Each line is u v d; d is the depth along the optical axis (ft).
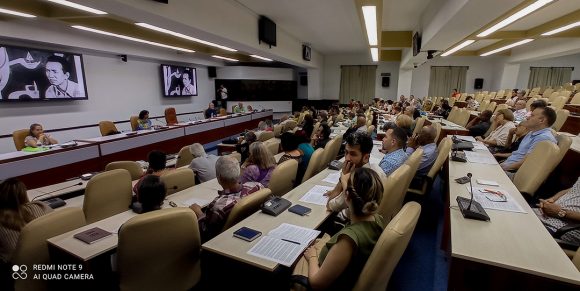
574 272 4.00
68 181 10.96
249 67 40.60
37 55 19.29
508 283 4.26
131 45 24.97
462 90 43.93
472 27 14.61
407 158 8.46
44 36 18.28
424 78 44.93
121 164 10.80
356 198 4.24
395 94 44.21
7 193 6.08
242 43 17.69
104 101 24.77
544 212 6.51
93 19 16.63
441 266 7.71
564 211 6.26
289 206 6.65
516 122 15.55
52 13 14.01
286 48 26.61
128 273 4.84
